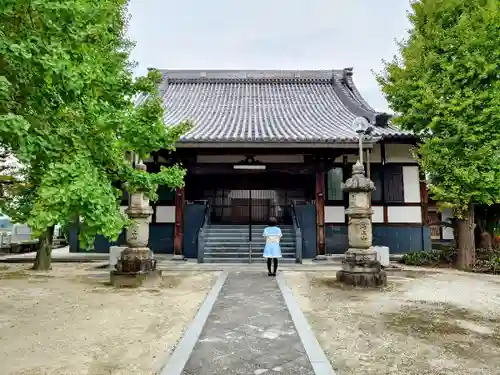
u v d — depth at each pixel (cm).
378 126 1719
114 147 479
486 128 1109
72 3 349
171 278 1057
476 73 1142
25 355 457
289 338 525
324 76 2433
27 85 368
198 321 602
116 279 935
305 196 1911
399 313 669
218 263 1394
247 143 1367
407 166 1705
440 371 410
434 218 2266
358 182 946
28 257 1695
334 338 526
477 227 1481
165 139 536
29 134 345
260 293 839
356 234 955
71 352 469
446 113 1136
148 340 517
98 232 359
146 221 987
